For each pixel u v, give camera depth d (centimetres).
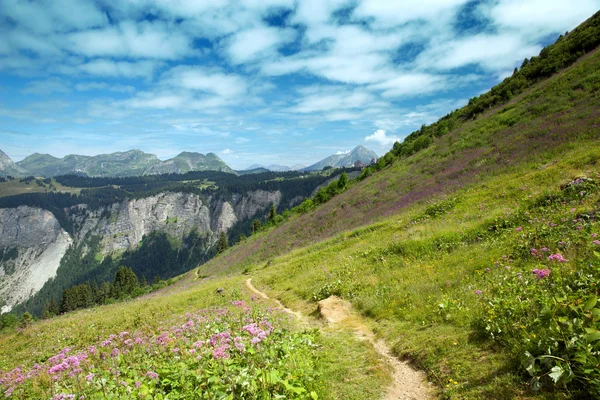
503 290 796
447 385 568
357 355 766
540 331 538
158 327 1345
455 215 1895
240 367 581
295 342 814
